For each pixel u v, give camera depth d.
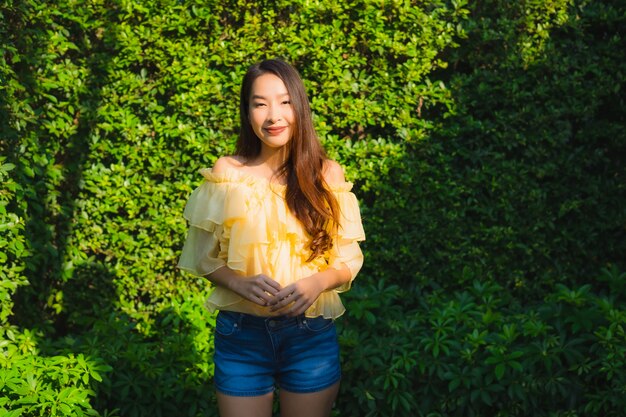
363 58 3.73
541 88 3.67
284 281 2.21
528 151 3.72
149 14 3.69
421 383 3.32
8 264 3.56
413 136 3.73
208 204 2.22
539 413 3.24
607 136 3.71
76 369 3.07
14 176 3.50
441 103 3.84
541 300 3.83
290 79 2.18
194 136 3.74
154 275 3.85
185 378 3.36
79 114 3.78
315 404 2.23
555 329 3.33
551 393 3.15
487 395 3.15
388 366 3.27
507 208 3.74
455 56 3.77
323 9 3.64
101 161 3.87
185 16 3.69
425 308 3.74
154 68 3.83
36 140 3.60
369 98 3.76
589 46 3.70
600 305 3.32
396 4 3.63
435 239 3.79
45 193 3.71
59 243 3.79
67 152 3.78
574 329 3.23
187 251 2.30
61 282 3.86
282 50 3.69
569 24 3.64
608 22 3.64
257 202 2.20
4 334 3.53
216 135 3.74
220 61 3.72
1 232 3.41
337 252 2.29
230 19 3.80
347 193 2.33
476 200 3.77
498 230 3.74
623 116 3.78
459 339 3.35
